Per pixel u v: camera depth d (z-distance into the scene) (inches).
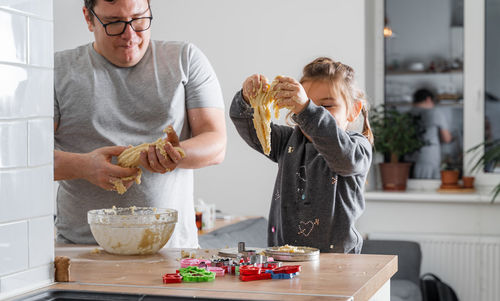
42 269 39.1
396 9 141.5
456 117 138.9
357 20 129.6
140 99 64.1
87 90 63.1
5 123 36.4
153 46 66.1
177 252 53.0
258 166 136.8
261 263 44.1
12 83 37.0
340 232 59.4
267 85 51.9
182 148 60.0
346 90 63.0
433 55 139.7
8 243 36.4
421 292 126.9
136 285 38.9
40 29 39.4
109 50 61.9
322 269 43.9
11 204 36.7
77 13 141.6
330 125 51.8
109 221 49.9
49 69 40.1
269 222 64.9
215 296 35.4
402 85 141.9
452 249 130.3
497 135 136.2
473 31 136.3
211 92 67.3
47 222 39.8
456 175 134.7
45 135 39.8
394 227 135.3
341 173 55.8
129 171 56.4
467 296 129.8
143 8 61.1
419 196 130.0
